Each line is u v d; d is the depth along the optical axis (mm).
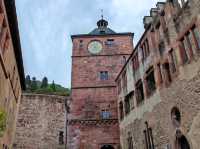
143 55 23422
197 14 14898
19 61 24016
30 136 34750
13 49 20750
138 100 23953
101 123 31156
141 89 23812
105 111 32406
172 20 18000
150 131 20391
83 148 29891
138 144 22672
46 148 34844
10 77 20406
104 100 33094
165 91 18328
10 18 17094
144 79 22562
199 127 13867
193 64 15062
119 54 36938
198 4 14875
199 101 14141
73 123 31500
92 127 31078
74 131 30984
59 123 37656
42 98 38000
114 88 33906
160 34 19938
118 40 38312
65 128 37594
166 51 18609
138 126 23125
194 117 14445
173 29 17797
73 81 34750
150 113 20641
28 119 35781
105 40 38312
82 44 37969
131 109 25656
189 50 15656
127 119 26547
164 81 18594
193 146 14305
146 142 21141
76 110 32500
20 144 33875
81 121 31500
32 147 34156
